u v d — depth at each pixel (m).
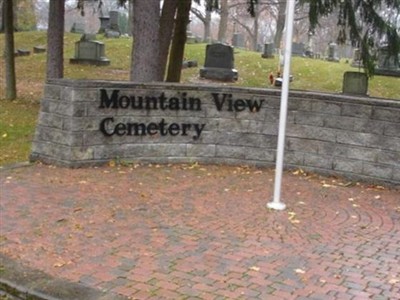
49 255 4.78
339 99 8.33
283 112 6.59
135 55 10.85
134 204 6.39
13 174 7.54
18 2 34.44
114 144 8.36
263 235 5.58
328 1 13.15
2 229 5.38
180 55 15.52
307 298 4.18
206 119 8.84
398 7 13.75
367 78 16.95
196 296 4.12
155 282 4.32
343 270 4.79
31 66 25.59
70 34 34.69
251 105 8.78
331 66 27.97
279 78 21.28
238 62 26.66
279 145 6.61
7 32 16.81
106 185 7.16
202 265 4.71
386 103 8.04
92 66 24.64
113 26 34.53
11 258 4.67
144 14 10.70
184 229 5.62
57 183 7.14
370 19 13.47
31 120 13.74
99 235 5.32
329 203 7.01
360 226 6.09
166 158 8.73
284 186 7.73
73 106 7.92
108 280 4.32
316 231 5.82
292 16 6.46
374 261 5.04
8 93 17.22
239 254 5.01
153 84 8.48
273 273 4.62
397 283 4.56
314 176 8.48
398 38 13.77
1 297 4.16
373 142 8.20
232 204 6.64
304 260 4.96
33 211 5.96
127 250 4.96
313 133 8.56
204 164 8.85
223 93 8.78
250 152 8.88
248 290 4.27
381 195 7.64
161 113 8.62
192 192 7.08
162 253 4.93
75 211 6.02
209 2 15.12
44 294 4.04
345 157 8.39
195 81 21.20
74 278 4.34
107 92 8.18
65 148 8.02
